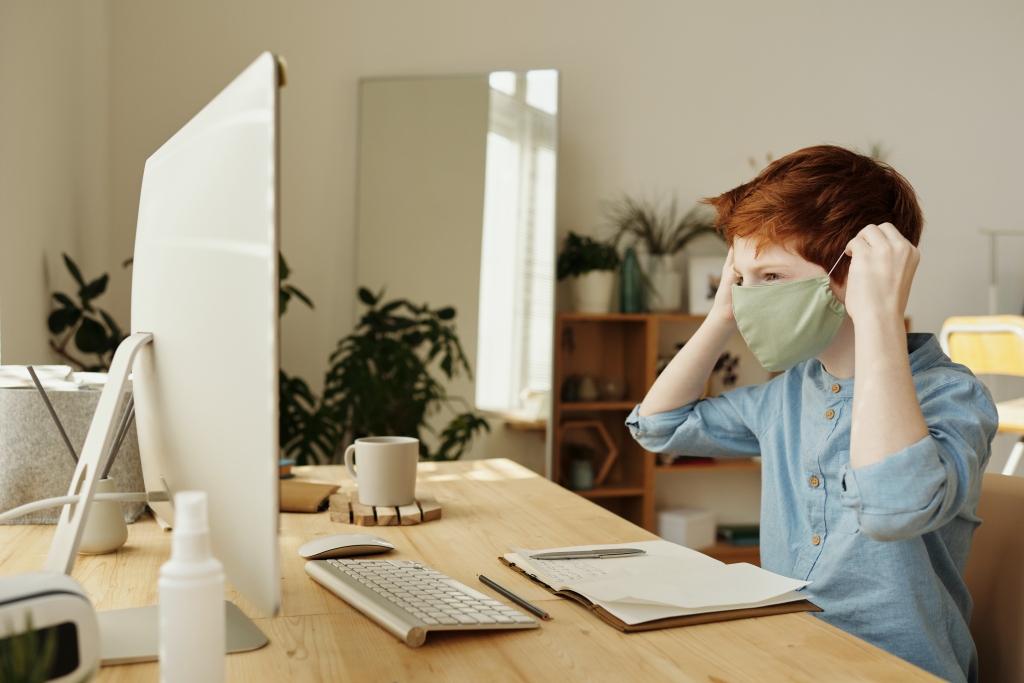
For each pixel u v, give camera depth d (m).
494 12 3.11
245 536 0.53
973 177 3.43
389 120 3.01
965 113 3.42
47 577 0.48
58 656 0.46
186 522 0.45
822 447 0.93
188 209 0.62
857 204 0.83
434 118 3.02
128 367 0.65
